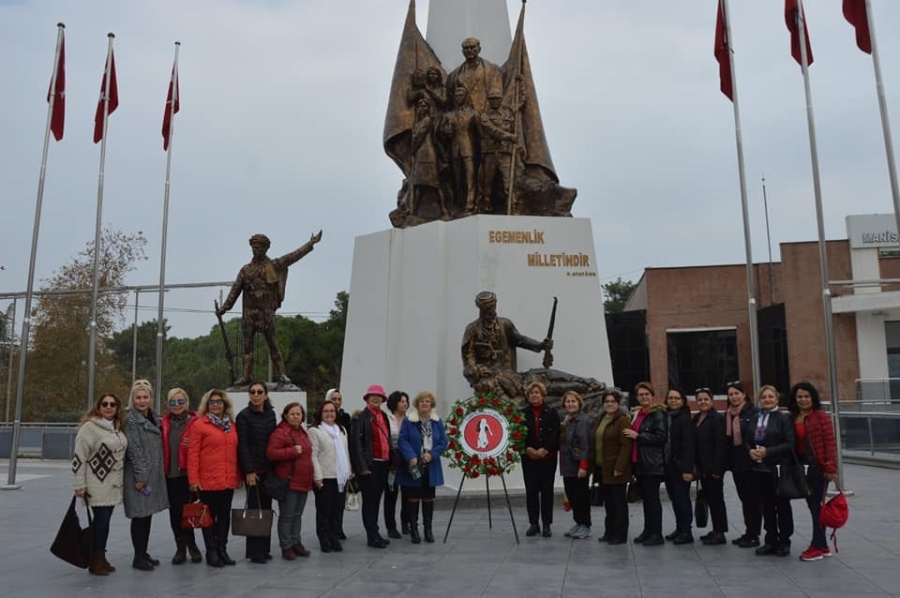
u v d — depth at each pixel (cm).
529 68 1891
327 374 5709
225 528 929
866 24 1557
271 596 758
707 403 1024
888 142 1472
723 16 1827
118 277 4022
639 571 856
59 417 3697
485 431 1068
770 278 4250
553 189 1753
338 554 973
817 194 1630
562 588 779
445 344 1598
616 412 1038
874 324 3853
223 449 917
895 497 1534
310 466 962
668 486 1038
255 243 1827
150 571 885
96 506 868
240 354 3925
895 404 2747
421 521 1226
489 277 1566
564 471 1075
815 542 921
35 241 1908
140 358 5206
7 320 3894
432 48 1923
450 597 747
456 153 1739
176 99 2270
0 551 1022
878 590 764
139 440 885
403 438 1041
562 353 1574
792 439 916
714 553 959
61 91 2020
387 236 1728
